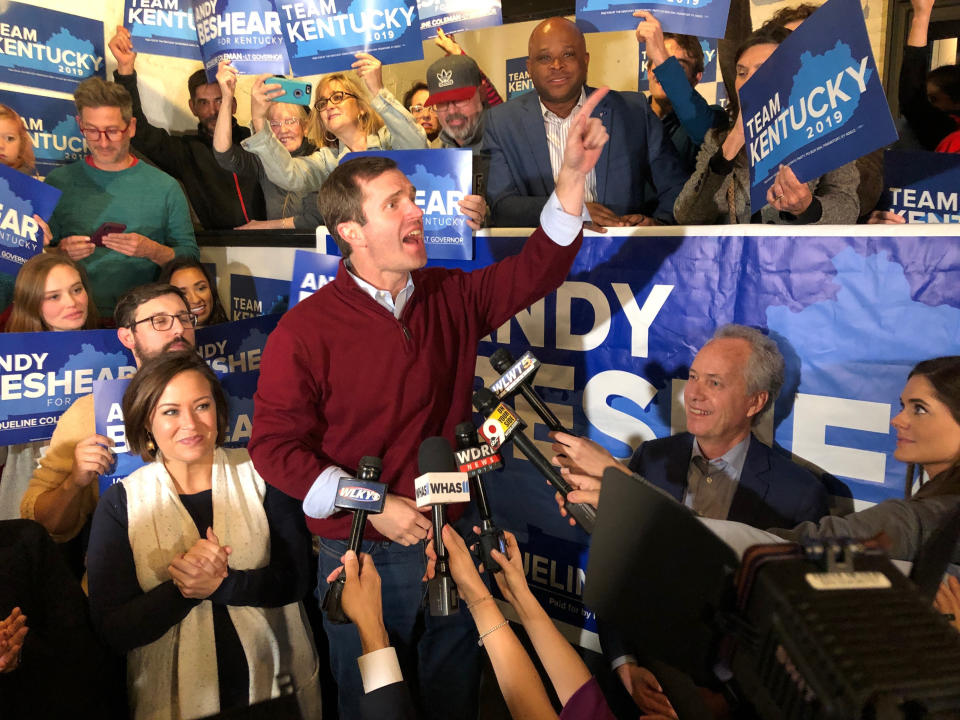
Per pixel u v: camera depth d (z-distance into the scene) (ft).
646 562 2.68
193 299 10.07
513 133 8.93
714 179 7.97
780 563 2.23
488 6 7.66
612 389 7.17
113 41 11.73
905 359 5.65
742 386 6.29
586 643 7.47
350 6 8.03
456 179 7.49
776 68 5.76
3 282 10.07
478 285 6.49
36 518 7.93
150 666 6.75
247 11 9.04
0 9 10.55
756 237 6.23
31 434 7.95
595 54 12.25
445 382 6.27
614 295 7.06
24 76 10.89
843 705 1.84
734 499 6.41
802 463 6.14
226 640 6.94
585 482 5.22
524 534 7.82
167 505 6.98
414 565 6.26
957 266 5.40
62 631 6.53
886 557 2.30
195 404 7.03
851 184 6.93
